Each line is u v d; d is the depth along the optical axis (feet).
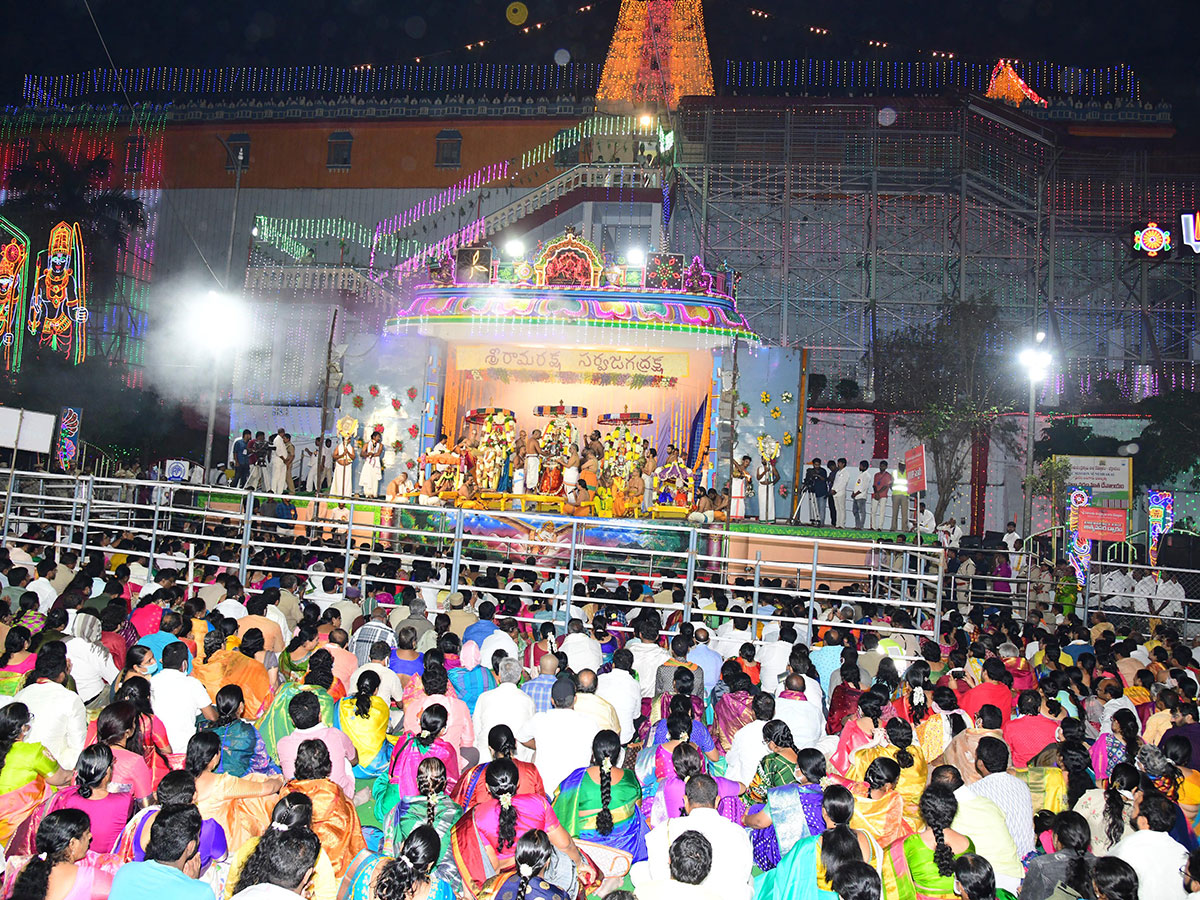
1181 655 41.96
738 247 126.82
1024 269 126.21
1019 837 22.09
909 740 23.04
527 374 89.04
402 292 124.36
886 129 126.31
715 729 28.19
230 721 22.15
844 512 84.84
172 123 151.33
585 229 116.06
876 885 15.46
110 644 30.01
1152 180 128.26
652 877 20.03
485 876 18.92
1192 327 126.00
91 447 105.81
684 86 139.64
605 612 46.91
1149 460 102.22
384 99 149.59
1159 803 19.88
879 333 124.67
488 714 26.50
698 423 88.12
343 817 19.01
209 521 66.03
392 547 63.62
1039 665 40.73
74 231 124.26
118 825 18.57
